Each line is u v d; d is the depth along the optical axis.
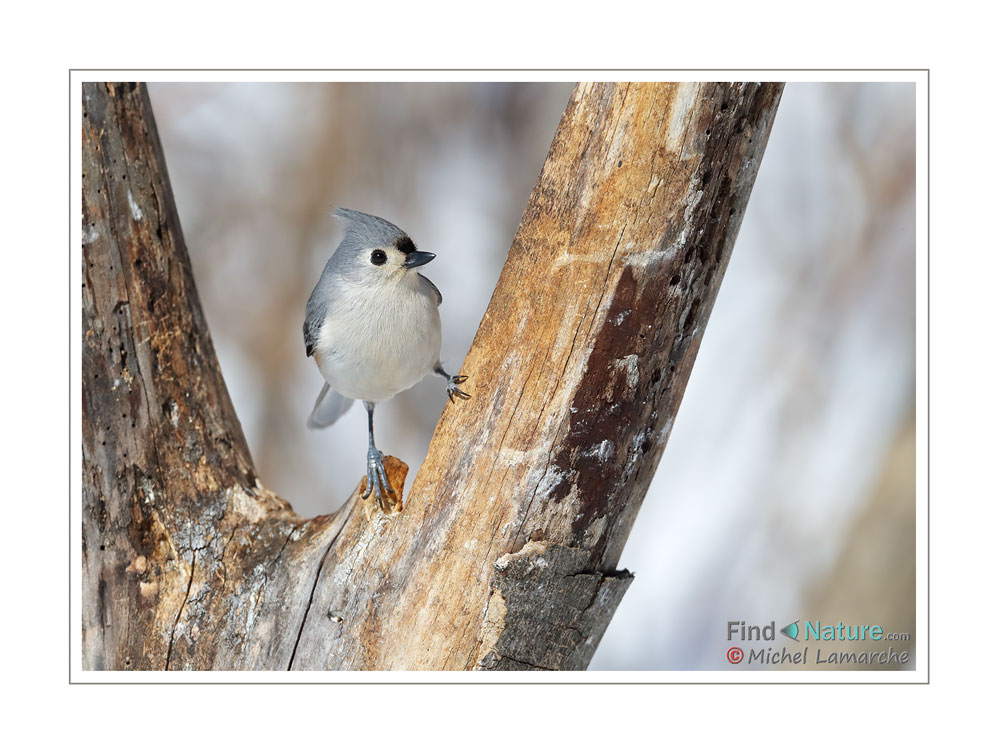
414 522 6.11
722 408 12.24
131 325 6.70
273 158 12.97
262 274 12.86
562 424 5.75
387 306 7.45
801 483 11.74
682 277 5.67
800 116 12.65
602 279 5.64
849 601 10.74
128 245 6.68
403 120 12.98
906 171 12.22
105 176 6.56
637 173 5.54
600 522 5.99
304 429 12.76
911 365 11.78
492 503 5.89
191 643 6.60
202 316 7.30
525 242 5.88
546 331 5.77
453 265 12.60
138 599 6.67
